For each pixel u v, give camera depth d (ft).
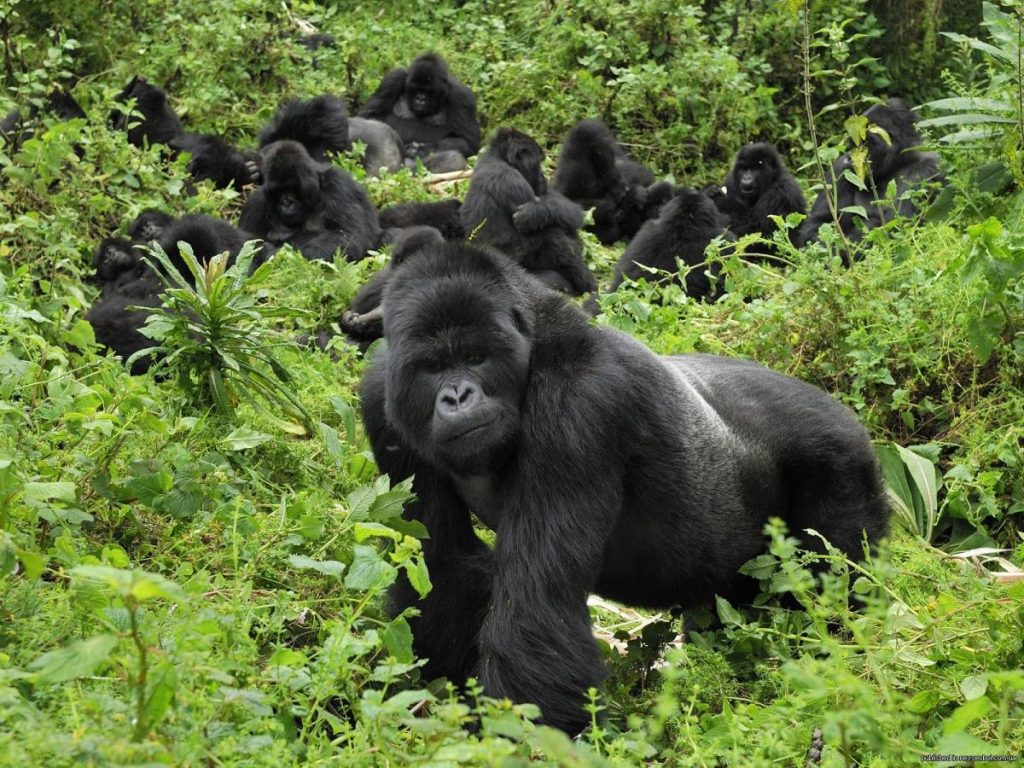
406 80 139.74
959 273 59.67
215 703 29.81
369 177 127.44
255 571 42.27
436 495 42.39
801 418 46.06
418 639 41.68
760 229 112.06
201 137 115.75
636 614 52.13
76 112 103.35
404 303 38.06
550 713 36.22
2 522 37.93
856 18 142.31
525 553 37.65
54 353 51.98
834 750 34.01
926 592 47.75
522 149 108.37
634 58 139.23
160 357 70.74
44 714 28.37
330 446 52.26
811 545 45.68
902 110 104.68
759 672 41.37
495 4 159.02
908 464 57.36
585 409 38.22
